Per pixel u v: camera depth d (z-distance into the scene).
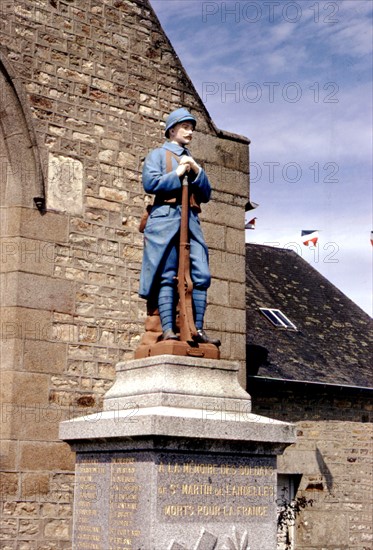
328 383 15.20
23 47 11.52
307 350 16.27
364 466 15.60
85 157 11.82
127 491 7.39
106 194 11.93
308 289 18.91
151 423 7.09
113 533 7.45
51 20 11.84
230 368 8.02
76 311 11.34
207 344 8.07
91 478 7.87
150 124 12.59
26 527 10.41
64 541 10.64
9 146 11.27
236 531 7.41
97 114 12.05
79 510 7.96
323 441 15.21
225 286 12.77
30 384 10.77
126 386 8.03
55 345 11.05
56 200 11.43
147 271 8.23
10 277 10.95
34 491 10.53
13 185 11.20
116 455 7.60
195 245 8.33
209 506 7.34
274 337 16.23
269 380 14.45
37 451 10.65
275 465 7.77
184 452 7.31
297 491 14.90
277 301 17.77
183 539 7.16
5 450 10.47
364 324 18.39
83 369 11.25
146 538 7.08
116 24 12.50
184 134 8.59
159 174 8.26
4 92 11.34
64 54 11.88
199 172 8.33
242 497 7.53
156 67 12.81
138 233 12.13
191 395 7.68
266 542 7.55
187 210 8.21
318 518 14.91
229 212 13.07
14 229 11.05
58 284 11.23
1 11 11.41
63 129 11.68
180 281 8.10
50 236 11.28
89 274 11.55
